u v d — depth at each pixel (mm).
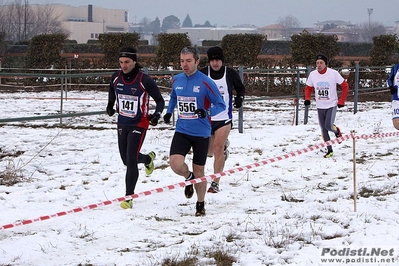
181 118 7543
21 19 65500
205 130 7531
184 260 5785
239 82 8836
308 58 27281
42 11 76312
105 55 29812
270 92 27094
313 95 24656
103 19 115500
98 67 29531
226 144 9148
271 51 40719
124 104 7992
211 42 43031
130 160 7938
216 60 8758
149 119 7887
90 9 113062
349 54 40656
